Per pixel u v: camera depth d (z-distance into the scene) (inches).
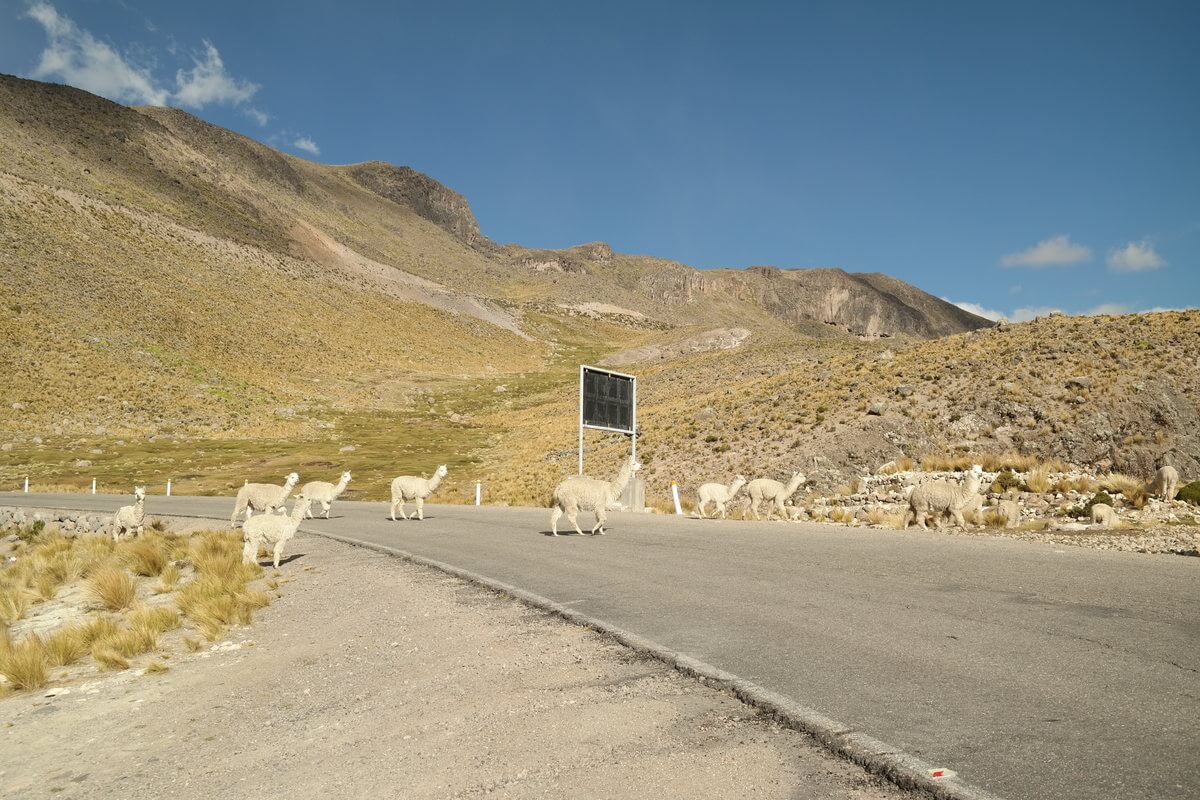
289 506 1164.5
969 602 298.4
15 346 2962.6
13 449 2298.2
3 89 6761.8
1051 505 695.7
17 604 478.6
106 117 7583.7
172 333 3850.9
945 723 176.1
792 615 291.4
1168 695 187.9
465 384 4729.3
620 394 1135.6
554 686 224.5
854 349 3161.9
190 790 180.1
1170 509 628.1
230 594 429.4
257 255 6013.8
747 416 1528.1
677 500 893.2
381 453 2503.7
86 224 4557.1
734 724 185.5
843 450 1170.6
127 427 2721.5
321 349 4773.6
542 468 1801.2
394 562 520.7
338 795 166.4
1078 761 153.0
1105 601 291.0
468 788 162.1
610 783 158.1
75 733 234.4
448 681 240.5
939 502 613.6
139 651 338.0
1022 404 1157.1
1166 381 1108.5
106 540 757.9
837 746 167.0
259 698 252.4
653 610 315.3
